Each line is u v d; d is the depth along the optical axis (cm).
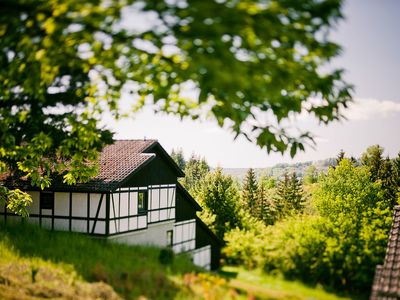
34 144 1237
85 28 653
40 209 2412
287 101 805
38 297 1058
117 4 573
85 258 1389
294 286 1173
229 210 2877
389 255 1217
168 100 1008
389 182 7275
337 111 833
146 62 782
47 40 681
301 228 1348
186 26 600
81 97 1020
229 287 1105
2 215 2517
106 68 816
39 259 1382
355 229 1372
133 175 2420
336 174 7038
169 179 2844
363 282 1185
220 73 542
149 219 2647
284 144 839
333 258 1226
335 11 595
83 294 1068
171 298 1030
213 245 2577
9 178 2488
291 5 576
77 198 2333
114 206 2333
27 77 864
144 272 1187
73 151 1266
